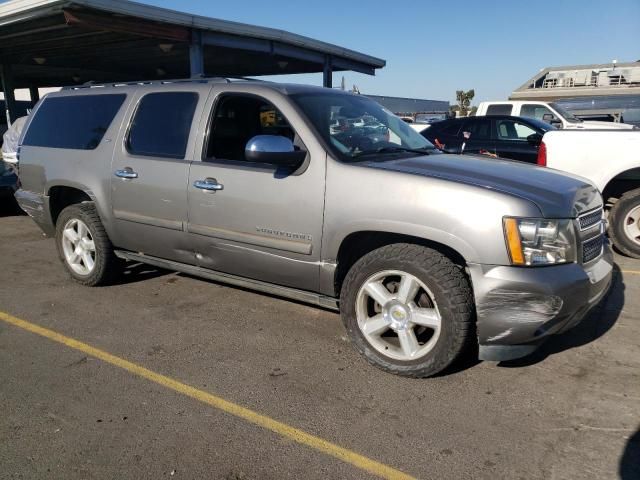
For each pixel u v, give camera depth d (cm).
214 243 420
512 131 909
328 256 365
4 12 1105
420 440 286
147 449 279
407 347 345
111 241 501
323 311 465
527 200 313
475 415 308
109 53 1772
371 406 318
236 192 398
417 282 334
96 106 510
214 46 1380
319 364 370
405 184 335
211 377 352
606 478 256
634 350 388
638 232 622
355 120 420
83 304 481
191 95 443
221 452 277
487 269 311
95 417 307
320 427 297
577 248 329
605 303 480
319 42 1633
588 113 1494
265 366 367
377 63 2020
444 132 970
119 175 469
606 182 630
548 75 4012
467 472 261
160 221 449
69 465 267
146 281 543
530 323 309
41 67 2241
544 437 288
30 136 563
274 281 405
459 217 316
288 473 261
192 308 471
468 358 376
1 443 284
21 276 563
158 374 356
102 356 381
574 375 353
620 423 299
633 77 3672
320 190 362
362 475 260
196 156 425
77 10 1041
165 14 1160
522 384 342
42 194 542
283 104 391
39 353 386
